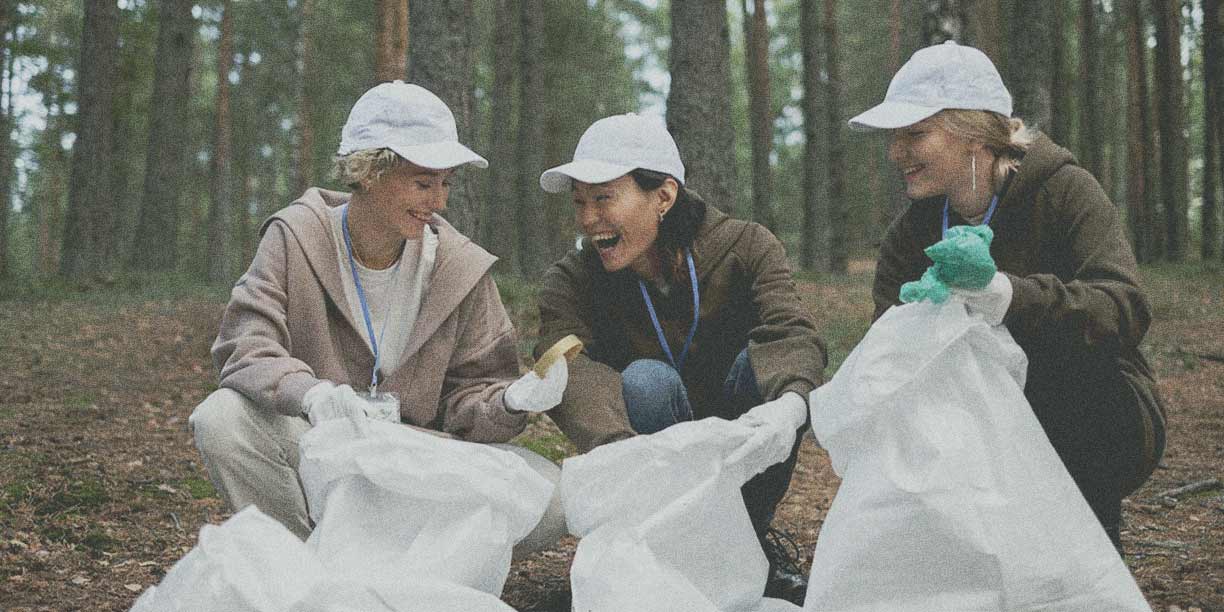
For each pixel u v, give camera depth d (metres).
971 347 2.37
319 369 3.00
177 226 21.16
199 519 4.47
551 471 2.92
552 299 3.23
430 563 2.43
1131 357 2.88
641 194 2.97
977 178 2.83
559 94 31.00
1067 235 2.79
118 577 3.67
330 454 2.53
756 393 3.04
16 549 3.87
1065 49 25.72
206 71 39.75
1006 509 2.24
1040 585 2.23
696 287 3.12
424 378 3.07
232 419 2.88
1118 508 2.96
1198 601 3.26
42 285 15.91
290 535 2.28
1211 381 9.27
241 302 2.94
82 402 7.35
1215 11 18.33
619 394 3.01
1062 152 2.84
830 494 5.32
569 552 4.11
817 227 22.75
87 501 4.55
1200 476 5.47
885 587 2.27
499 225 21.91
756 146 21.88
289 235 3.00
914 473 2.28
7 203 25.19
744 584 2.68
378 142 2.85
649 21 38.53
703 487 2.59
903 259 3.08
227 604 2.16
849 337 11.10
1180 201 25.50
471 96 9.55
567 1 30.94
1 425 6.21
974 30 8.77
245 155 37.06
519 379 2.92
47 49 20.81
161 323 12.40
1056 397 2.87
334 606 2.18
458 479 2.49
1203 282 17.58
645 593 2.41
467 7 9.45
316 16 32.62
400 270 3.07
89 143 18.67
